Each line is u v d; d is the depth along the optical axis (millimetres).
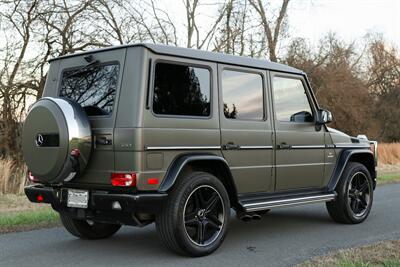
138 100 5309
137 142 5230
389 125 40594
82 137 5410
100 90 5730
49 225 7645
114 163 5375
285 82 7039
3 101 16953
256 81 6617
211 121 5938
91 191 5523
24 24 17719
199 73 5930
